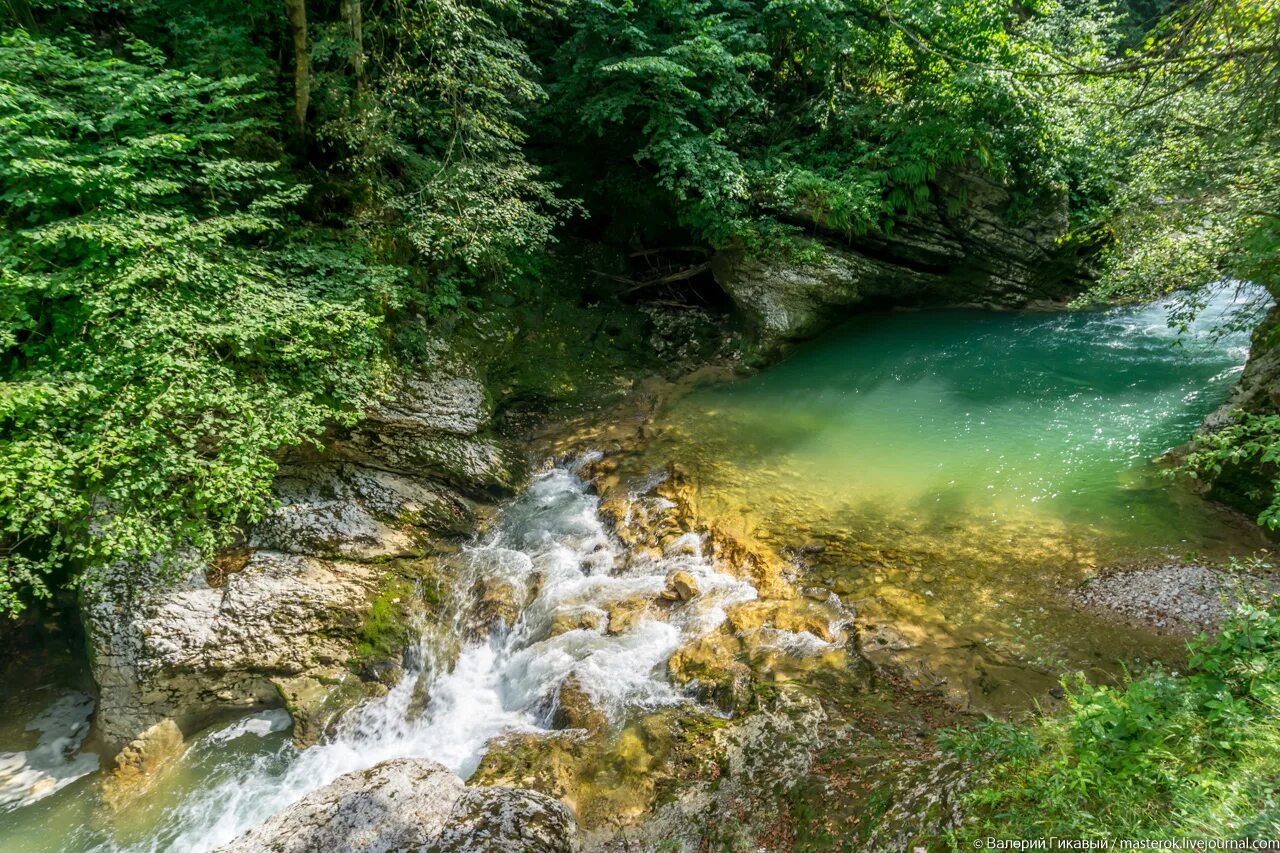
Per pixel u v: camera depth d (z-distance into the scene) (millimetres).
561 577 7336
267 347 6340
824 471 8812
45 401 4836
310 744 5961
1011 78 10586
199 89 6582
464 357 9758
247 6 8719
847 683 5414
